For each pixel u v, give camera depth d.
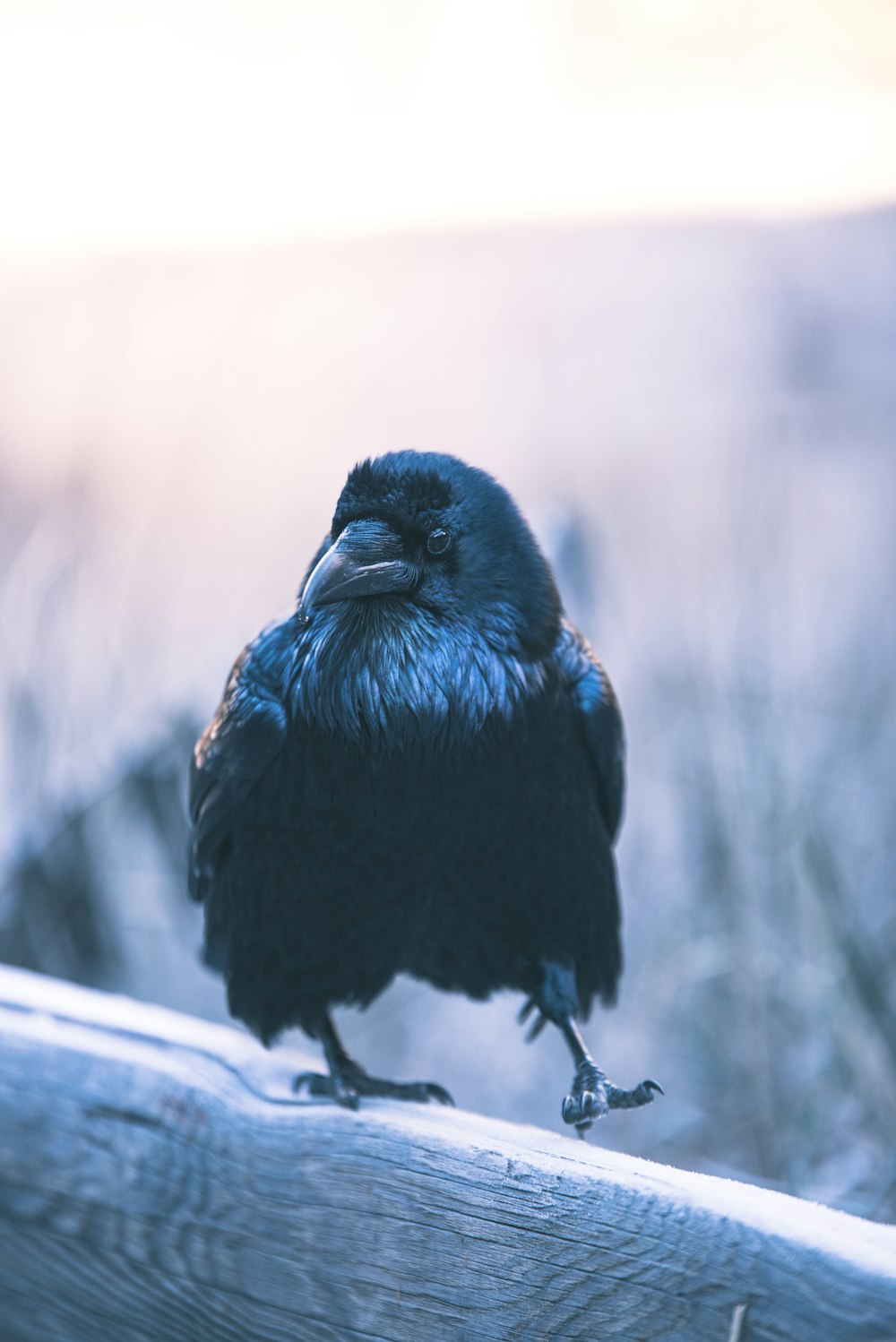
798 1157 8.94
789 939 9.59
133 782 10.56
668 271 24.11
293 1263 4.77
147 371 20.55
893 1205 8.59
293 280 24.28
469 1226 4.62
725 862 9.88
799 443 17.61
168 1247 4.80
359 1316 4.72
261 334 22.33
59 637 10.91
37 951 10.36
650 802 11.39
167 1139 4.81
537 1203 4.53
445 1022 11.42
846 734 11.24
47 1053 4.80
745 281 23.28
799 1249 4.03
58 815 10.49
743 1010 9.62
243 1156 4.84
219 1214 4.81
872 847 10.54
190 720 10.76
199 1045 5.08
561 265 24.73
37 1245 4.77
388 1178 4.75
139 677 11.80
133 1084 4.82
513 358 22.17
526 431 20.16
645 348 21.78
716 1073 10.12
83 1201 4.76
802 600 13.75
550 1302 4.46
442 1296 4.62
